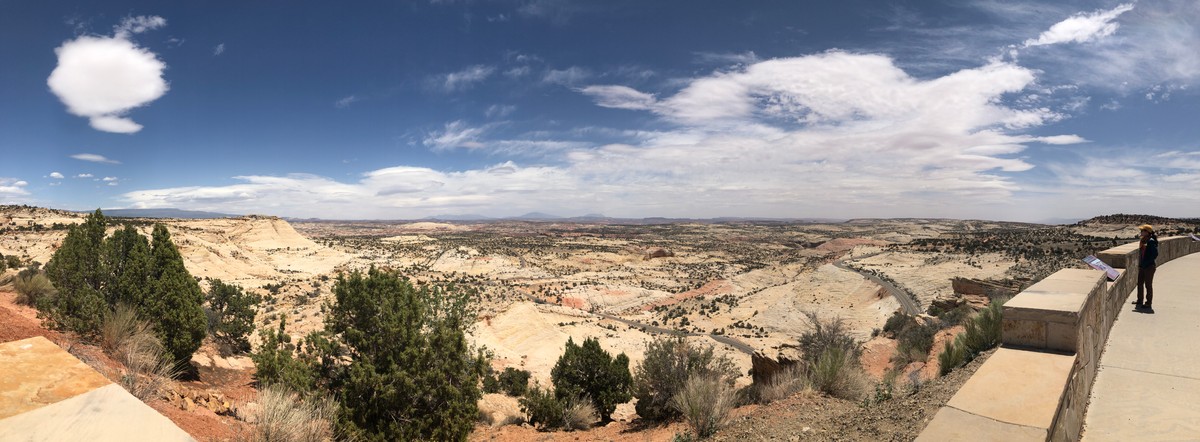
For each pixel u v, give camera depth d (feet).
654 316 309.22
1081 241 262.88
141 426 7.04
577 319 260.62
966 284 130.31
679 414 42.47
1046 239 292.61
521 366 119.44
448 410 36.17
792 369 42.68
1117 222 294.87
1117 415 15.67
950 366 33.83
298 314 139.33
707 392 33.09
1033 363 13.67
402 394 35.17
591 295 372.79
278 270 305.73
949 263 286.46
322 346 36.32
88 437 6.53
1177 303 30.78
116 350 32.76
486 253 538.47
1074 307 15.23
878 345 77.41
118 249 39.27
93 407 7.13
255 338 71.77
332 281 253.65
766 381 45.27
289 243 428.56
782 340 205.87
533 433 46.50
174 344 38.04
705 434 30.32
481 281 393.70
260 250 386.11
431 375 35.70
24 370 7.64
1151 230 29.35
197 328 39.86
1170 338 23.20
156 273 39.29
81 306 34.65
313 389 34.55
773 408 32.42
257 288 205.87
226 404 31.37
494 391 70.08
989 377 12.78
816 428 25.14
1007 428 9.91
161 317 38.17
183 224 358.64
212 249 260.62
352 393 34.50
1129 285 33.83
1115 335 24.11
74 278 36.19
